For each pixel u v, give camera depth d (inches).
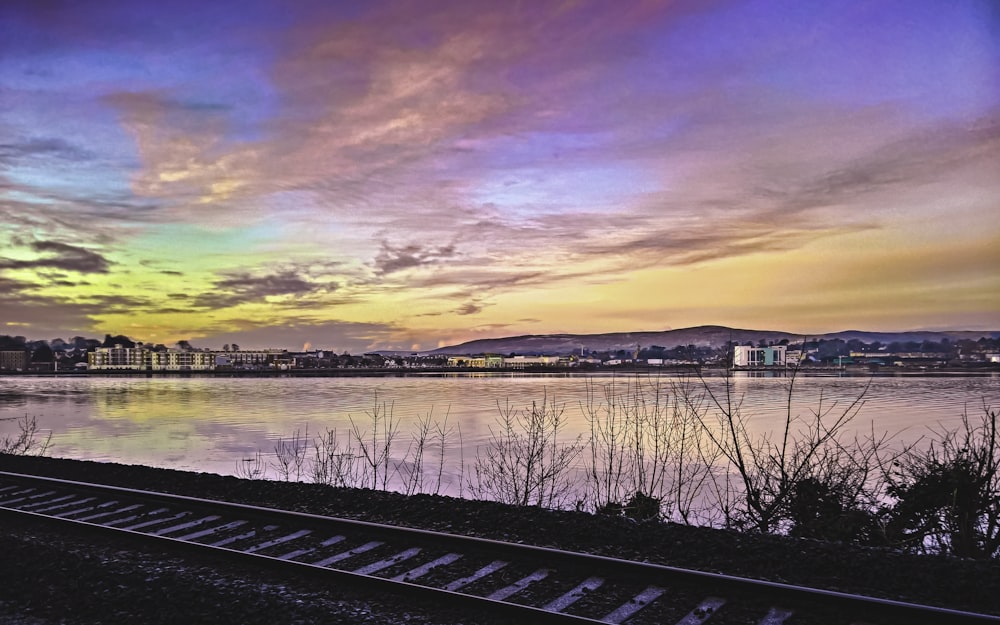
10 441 1464.1
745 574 291.4
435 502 434.0
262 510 387.2
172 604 261.1
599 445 667.4
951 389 4333.2
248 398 3895.2
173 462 1131.3
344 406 3031.5
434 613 247.4
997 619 212.5
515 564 297.3
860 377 7529.5
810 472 440.8
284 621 242.1
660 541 335.3
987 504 377.7
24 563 314.0
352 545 337.1
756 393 3609.7
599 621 225.6
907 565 284.5
